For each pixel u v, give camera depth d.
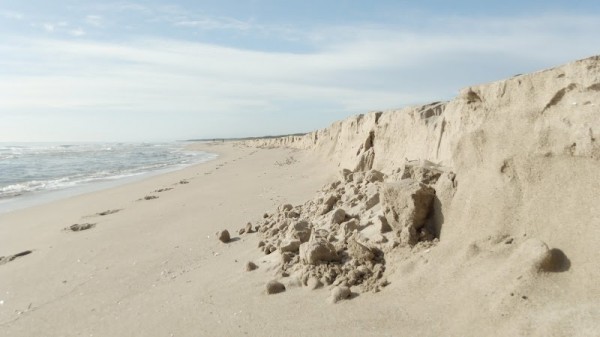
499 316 2.68
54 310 4.82
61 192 16.38
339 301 3.69
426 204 4.02
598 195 2.69
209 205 10.50
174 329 3.85
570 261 2.69
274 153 35.97
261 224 7.38
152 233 8.06
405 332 3.00
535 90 3.25
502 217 3.27
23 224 10.17
